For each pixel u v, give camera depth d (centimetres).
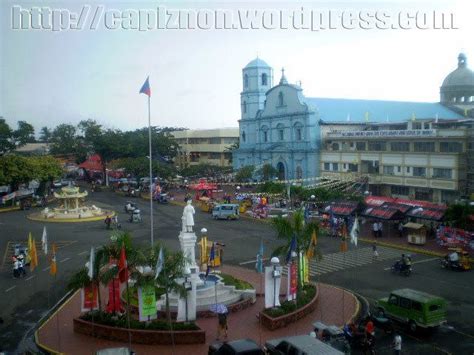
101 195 9581
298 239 3109
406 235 5394
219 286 3206
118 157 11119
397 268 3925
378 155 7419
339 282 3694
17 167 7881
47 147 16562
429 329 2750
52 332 2773
